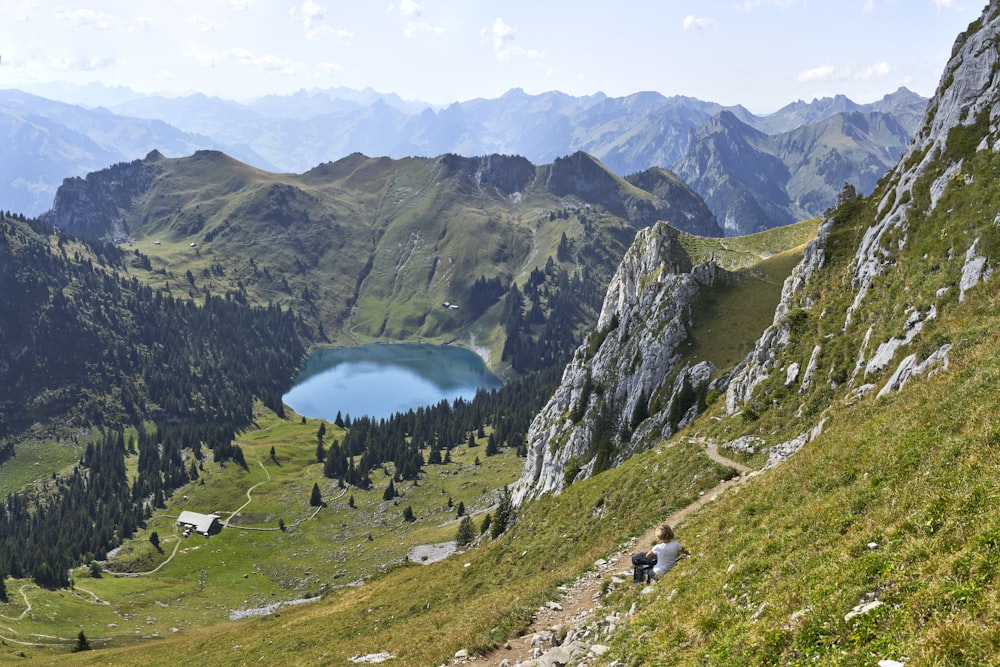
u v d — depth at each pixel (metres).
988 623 10.26
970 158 50.06
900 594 12.64
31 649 116.31
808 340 59.53
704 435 59.06
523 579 47.16
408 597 55.97
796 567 17.47
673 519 40.50
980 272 39.31
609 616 23.78
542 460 134.88
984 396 20.72
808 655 12.60
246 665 48.31
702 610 18.03
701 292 116.75
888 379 39.38
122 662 68.56
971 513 14.12
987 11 60.50
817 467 26.59
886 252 55.16
